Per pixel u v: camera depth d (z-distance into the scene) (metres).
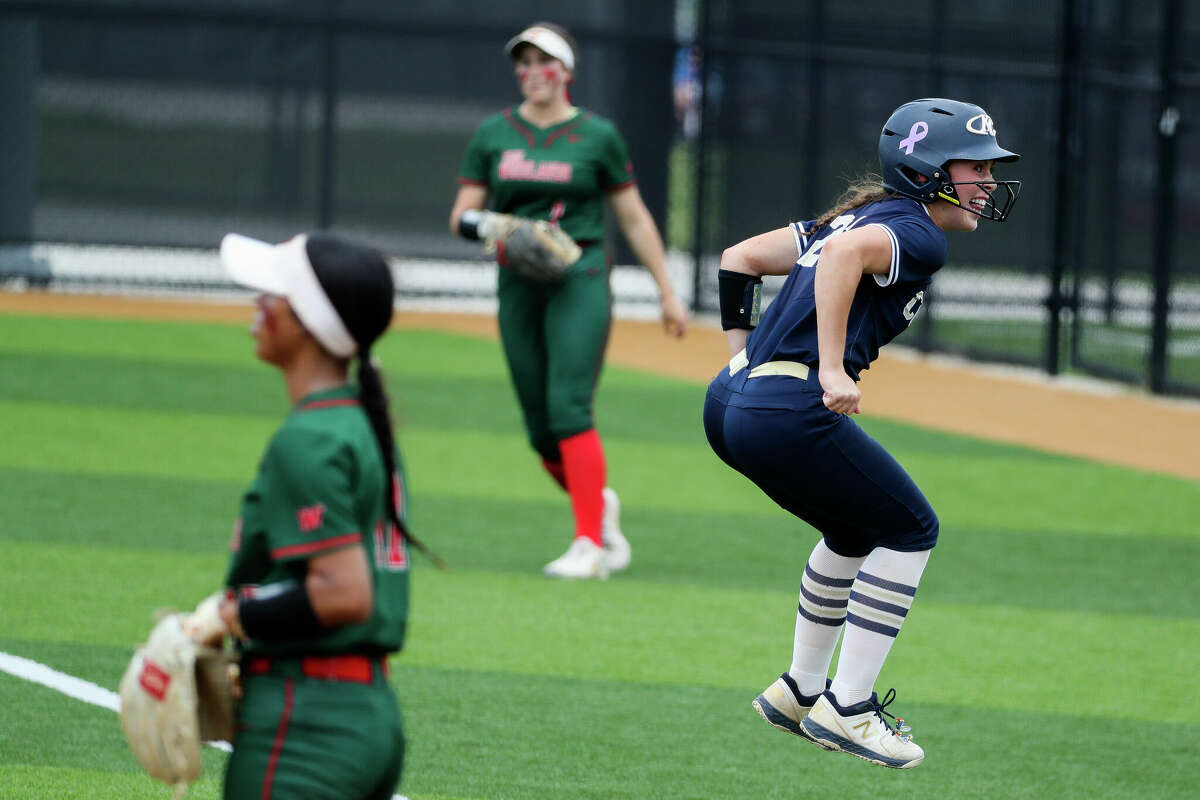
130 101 69.25
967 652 26.19
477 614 26.92
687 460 42.28
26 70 68.00
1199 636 27.67
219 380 50.69
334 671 12.21
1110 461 44.53
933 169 18.17
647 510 36.16
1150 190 58.38
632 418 48.25
